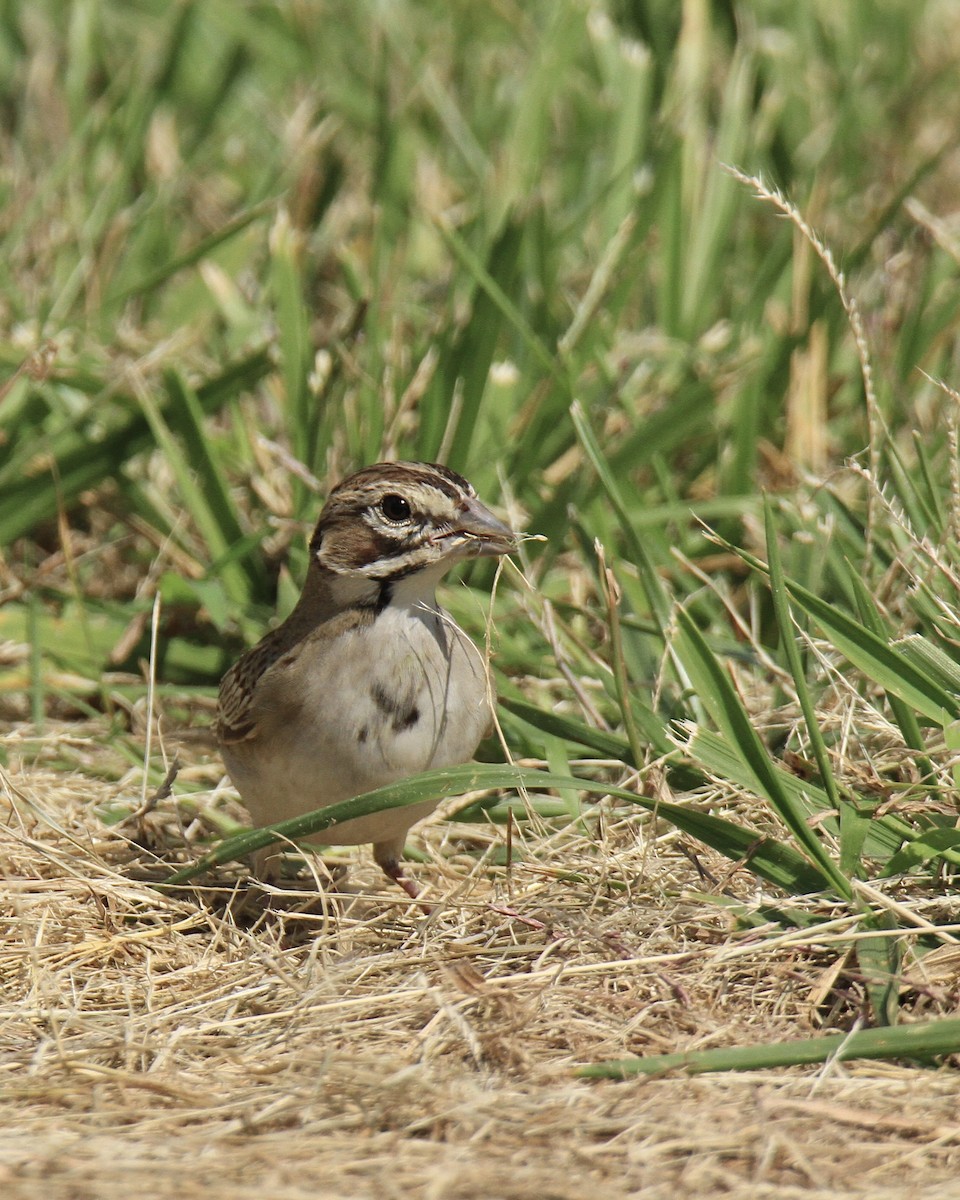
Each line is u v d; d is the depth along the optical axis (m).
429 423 12.41
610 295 13.84
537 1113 6.57
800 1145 6.38
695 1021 7.41
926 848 7.91
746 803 9.12
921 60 18.62
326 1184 6.09
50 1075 7.05
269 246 15.20
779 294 14.30
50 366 12.62
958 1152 6.35
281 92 18.19
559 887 8.88
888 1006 7.20
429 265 15.57
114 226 15.20
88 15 17.47
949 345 13.62
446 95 17.17
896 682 8.64
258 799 9.11
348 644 8.63
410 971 8.12
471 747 8.94
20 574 12.66
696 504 11.98
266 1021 7.61
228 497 12.23
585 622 11.54
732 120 15.33
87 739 10.91
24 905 8.67
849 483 12.34
